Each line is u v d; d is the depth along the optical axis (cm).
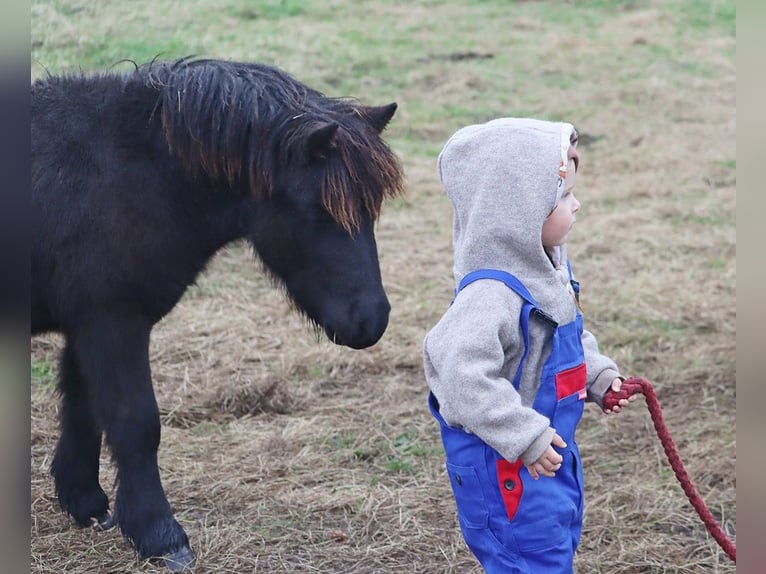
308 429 720
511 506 386
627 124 1591
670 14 2186
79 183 506
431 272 1061
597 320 944
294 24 1880
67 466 578
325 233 493
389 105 539
